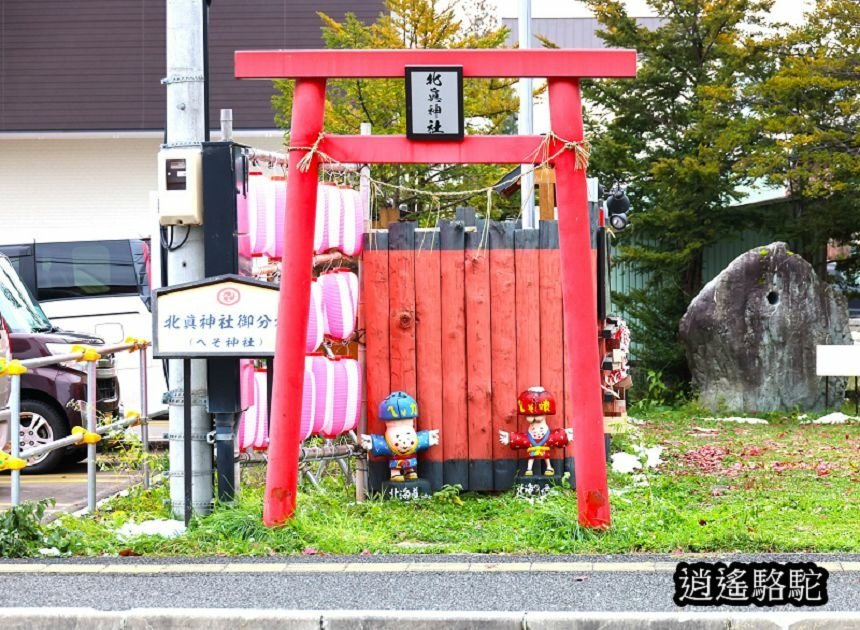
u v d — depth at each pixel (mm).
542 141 7117
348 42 17828
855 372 15133
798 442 13445
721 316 17125
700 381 17578
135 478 10906
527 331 9648
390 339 9586
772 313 17078
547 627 5238
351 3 21766
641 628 5223
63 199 22125
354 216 9320
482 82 17375
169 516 8266
